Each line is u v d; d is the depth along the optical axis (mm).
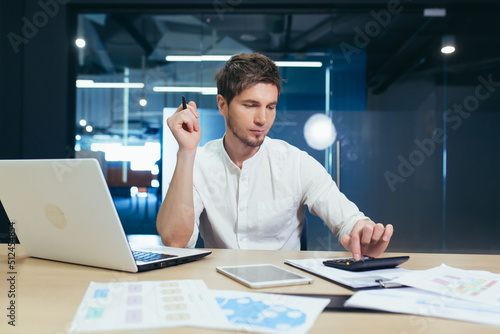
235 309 508
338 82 3340
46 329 450
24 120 3230
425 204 3344
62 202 729
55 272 757
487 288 623
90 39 3416
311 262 862
